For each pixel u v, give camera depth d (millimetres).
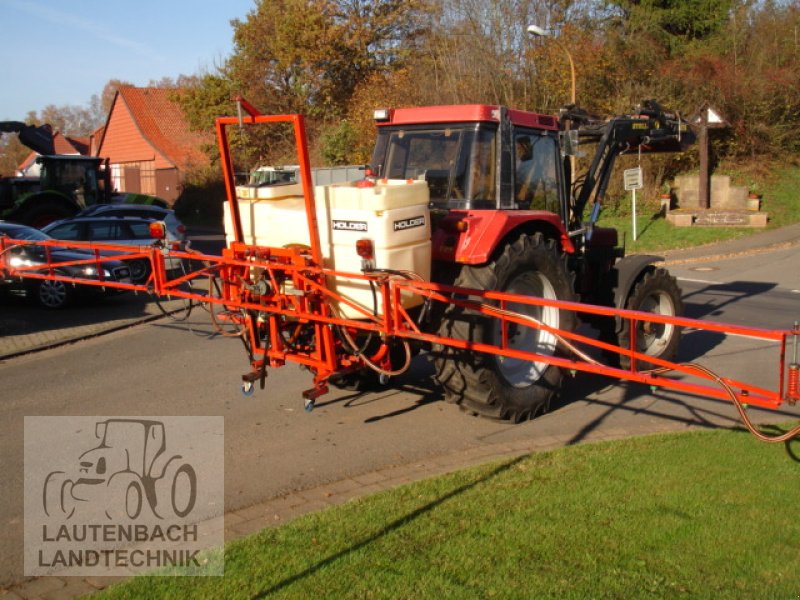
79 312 12797
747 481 4746
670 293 8133
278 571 3803
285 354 5859
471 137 6270
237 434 6301
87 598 3660
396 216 5355
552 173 7137
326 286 5562
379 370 5582
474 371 6020
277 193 5855
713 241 20625
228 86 34781
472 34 24734
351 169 7062
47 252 7883
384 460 5617
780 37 26484
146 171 45156
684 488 4645
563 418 6574
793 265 16891
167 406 7156
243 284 5750
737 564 3732
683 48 26844
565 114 7801
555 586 3551
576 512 4344
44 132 23062
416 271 5586
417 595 3516
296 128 5062
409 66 28859
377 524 4293
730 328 4223
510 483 4832
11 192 22312
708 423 6309
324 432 6305
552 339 6656
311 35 32375
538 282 6578
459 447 5871
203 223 35281
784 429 5902
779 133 25516
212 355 9375
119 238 14883
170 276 13422
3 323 11750
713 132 25562
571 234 7391
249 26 34188
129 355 9492
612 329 7797
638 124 8031
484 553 3893
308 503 4812
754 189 23688
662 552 3859
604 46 25328
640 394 7258
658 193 24422
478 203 6301
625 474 4910
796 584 3539
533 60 24406
